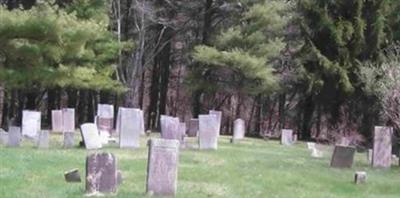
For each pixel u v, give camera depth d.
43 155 17.38
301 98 41.03
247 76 38.47
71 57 30.56
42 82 30.33
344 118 37.53
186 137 27.56
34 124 25.03
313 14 37.91
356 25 36.81
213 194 12.37
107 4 37.84
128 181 13.32
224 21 41.69
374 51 36.88
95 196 11.01
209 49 38.00
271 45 39.03
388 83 22.42
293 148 27.47
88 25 28.91
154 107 47.84
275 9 39.16
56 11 30.00
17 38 27.66
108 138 23.72
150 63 46.56
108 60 38.69
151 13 41.06
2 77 28.70
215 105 45.97
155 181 11.55
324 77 37.25
